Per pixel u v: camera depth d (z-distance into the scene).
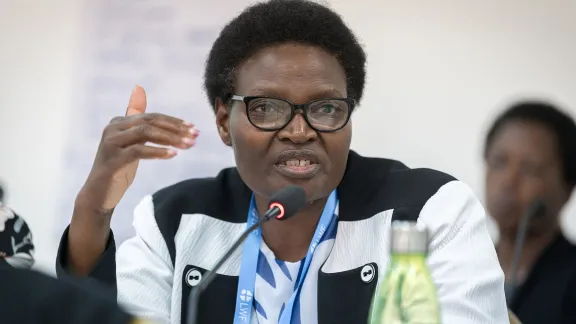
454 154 6.91
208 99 3.99
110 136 3.23
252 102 3.52
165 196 4.18
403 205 3.67
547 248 5.68
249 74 3.57
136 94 3.49
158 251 3.92
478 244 3.57
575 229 6.75
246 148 3.53
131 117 3.23
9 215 3.15
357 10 7.01
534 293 5.49
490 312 3.39
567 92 6.85
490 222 6.07
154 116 3.17
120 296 3.79
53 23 7.35
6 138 7.34
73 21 7.32
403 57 6.98
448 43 6.95
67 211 7.24
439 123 6.94
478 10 6.94
